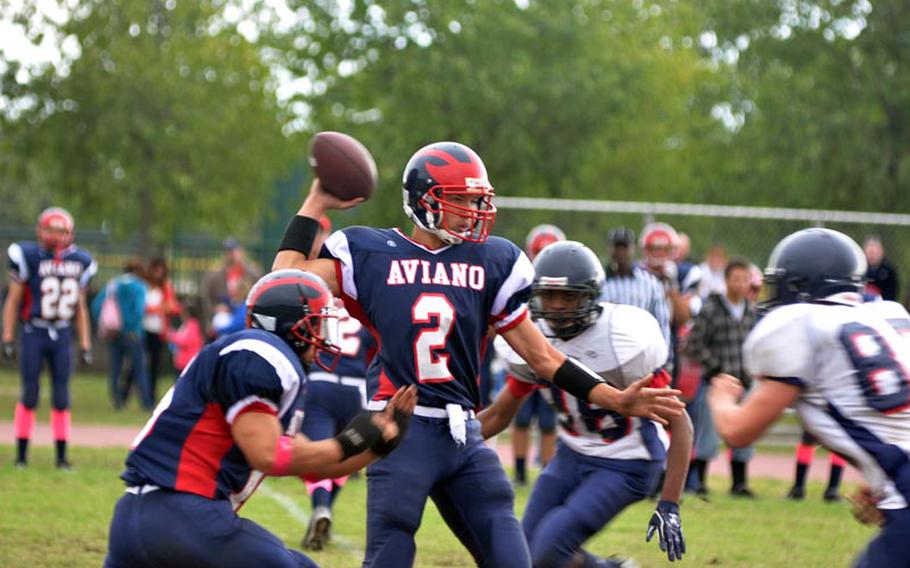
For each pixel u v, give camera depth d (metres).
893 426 13.74
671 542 16.61
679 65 79.00
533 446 42.25
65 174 65.94
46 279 33.84
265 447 13.02
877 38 60.94
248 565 13.32
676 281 35.81
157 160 66.06
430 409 14.87
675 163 77.69
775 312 14.21
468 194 15.05
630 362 17.31
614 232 29.98
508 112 66.94
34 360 33.91
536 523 17.56
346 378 24.61
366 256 15.10
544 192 69.56
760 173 65.88
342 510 29.27
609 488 17.03
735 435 14.25
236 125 66.88
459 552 24.14
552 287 17.14
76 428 45.25
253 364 13.09
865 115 62.16
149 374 56.41
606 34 70.31
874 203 62.25
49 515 26.59
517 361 17.08
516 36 67.25
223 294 51.56
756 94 64.25
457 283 15.02
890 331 14.10
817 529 27.98
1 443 40.16
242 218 71.75
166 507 13.27
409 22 66.69
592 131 68.44
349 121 69.19
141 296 51.88
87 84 63.53
